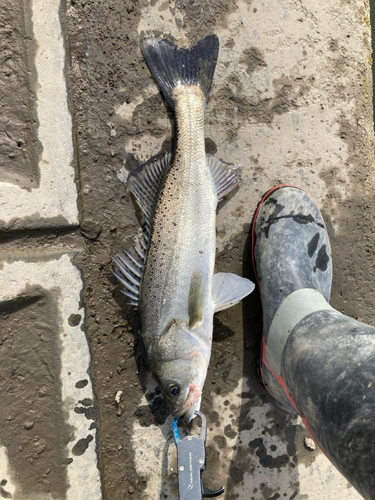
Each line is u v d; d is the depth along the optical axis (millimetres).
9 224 513
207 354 508
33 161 527
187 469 437
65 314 527
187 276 502
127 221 564
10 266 511
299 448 584
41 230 531
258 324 591
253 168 589
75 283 535
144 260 513
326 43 600
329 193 603
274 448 579
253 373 586
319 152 600
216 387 578
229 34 582
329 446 380
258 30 586
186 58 550
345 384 376
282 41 591
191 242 507
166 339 493
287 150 594
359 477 340
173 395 490
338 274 605
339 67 604
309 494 579
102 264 555
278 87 591
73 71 549
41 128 529
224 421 575
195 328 501
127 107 564
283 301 526
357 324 427
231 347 585
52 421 517
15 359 514
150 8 566
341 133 604
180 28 573
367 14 619
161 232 507
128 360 559
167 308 498
